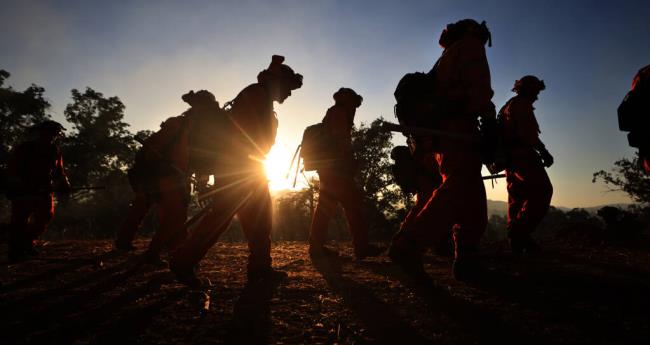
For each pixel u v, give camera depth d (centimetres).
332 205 520
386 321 243
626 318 241
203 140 331
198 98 344
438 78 340
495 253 526
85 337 216
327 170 509
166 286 334
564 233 689
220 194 329
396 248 326
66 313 260
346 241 762
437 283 339
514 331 222
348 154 511
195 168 334
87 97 5312
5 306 277
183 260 315
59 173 588
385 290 321
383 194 2858
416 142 345
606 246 571
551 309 262
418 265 327
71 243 684
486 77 317
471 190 322
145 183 465
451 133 319
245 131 339
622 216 647
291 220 2547
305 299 297
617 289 313
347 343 209
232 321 245
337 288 330
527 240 523
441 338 214
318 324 238
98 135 5247
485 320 242
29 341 210
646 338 208
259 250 366
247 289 329
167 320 246
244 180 337
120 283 351
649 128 289
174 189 459
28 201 513
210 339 214
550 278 356
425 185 472
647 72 295
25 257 500
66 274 400
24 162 526
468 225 336
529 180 507
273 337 218
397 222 2831
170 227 457
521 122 502
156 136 488
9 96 4712
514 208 535
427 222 320
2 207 4319
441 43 365
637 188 3047
